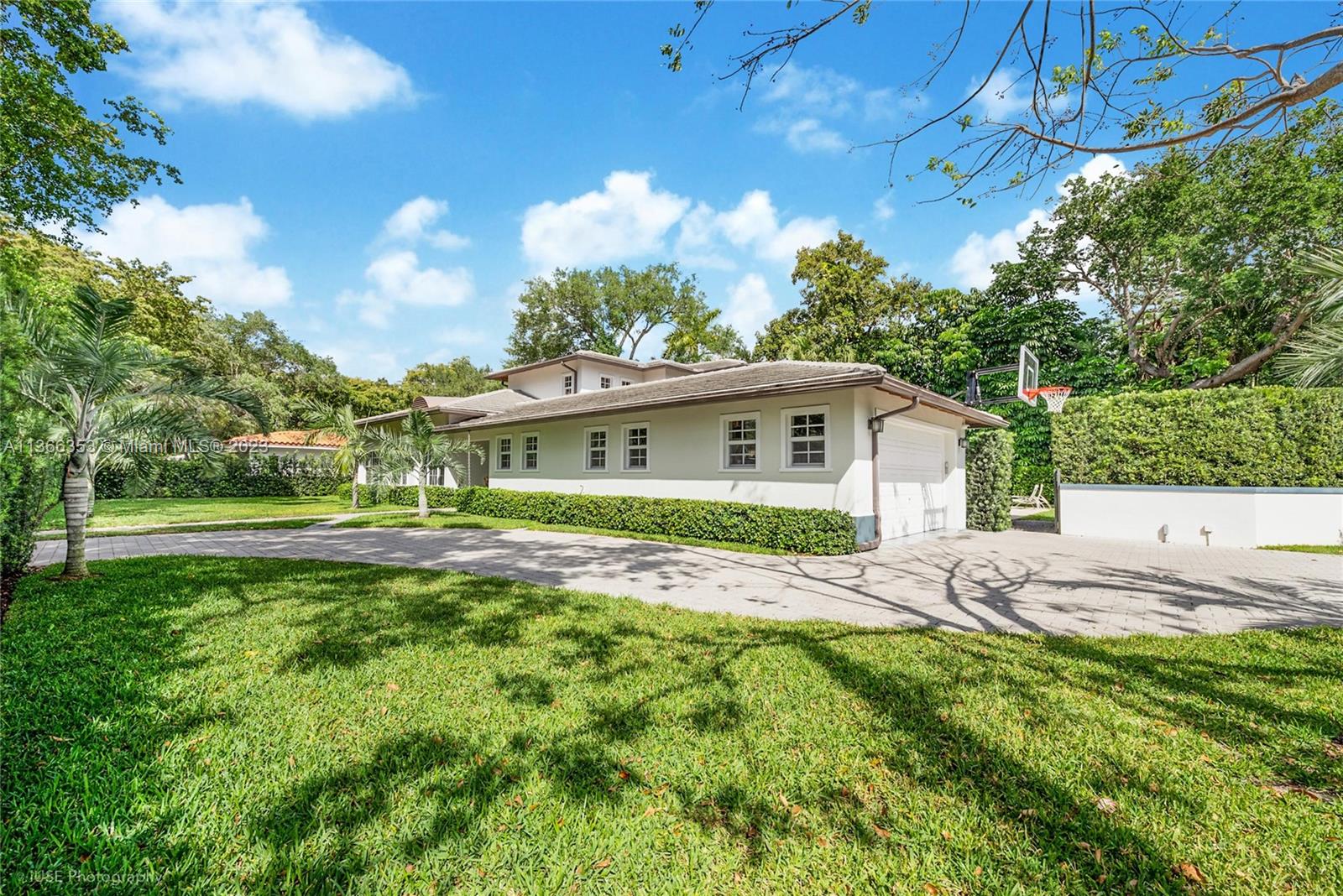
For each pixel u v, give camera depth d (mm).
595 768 2676
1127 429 12562
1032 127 4402
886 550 10172
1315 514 10703
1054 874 2006
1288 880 1972
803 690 3600
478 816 2305
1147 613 5707
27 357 6230
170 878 1939
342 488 24750
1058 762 2727
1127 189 16734
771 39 3869
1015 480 19891
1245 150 5289
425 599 6070
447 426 19750
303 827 2221
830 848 2141
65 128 12250
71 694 3424
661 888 1936
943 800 2432
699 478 12328
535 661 4145
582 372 23172
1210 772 2635
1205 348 18531
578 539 11453
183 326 22516
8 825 2176
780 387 9859
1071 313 20109
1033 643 4621
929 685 3676
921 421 12242
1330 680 3742
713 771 2652
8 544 6438
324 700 3438
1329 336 4195
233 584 6758
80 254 17781
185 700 3402
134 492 7387
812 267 28078
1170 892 1928
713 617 5426
